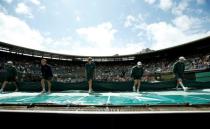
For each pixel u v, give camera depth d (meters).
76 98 6.52
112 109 3.31
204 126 2.98
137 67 9.39
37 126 3.10
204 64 22.69
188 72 18.86
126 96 7.23
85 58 41.38
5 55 28.47
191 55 28.86
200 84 10.58
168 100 5.44
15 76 9.98
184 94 7.68
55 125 3.06
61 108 3.44
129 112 3.01
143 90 10.51
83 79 33.28
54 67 35.72
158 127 2.96
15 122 3.13
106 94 8.34
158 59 35.97
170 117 2.96
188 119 2.97
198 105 3.48
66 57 39.38
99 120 3.01
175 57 32.66
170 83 10.59
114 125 2.98
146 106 3.48
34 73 30.62
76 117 3.03
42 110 3.23
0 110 3.21
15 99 6.23
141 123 2.97
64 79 32.59
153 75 26.53
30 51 33.16
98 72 37.94
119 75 35.84
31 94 8.39
